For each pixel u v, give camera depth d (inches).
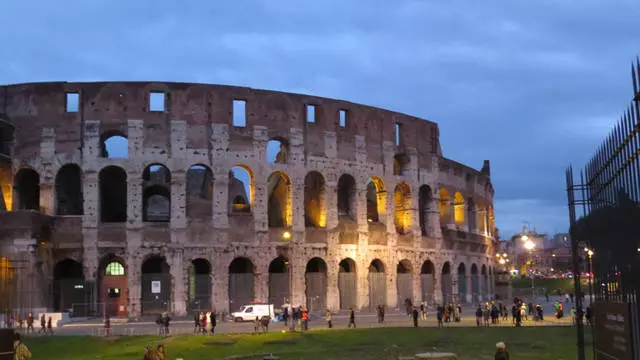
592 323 1128.2
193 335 2394.2
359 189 3627.0
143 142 3149.6
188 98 3218.5
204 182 3816.4
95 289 3041.3
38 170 3102.9
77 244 3063.5
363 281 3567.9
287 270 3380.9
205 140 3213.6
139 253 3085.6
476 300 4480.8
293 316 2667.3
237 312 3014.3
